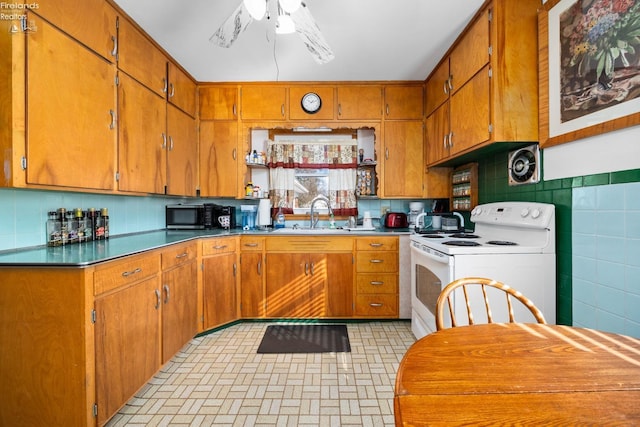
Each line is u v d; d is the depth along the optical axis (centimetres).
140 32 223
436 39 240
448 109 262
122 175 204
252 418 161
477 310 184
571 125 167
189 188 302
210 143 321
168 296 205
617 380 71
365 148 360
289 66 283
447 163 297
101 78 185
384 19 213
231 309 282
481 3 199
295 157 357
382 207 354
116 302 155
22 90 138
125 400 160
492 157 255
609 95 144
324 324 291
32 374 135
